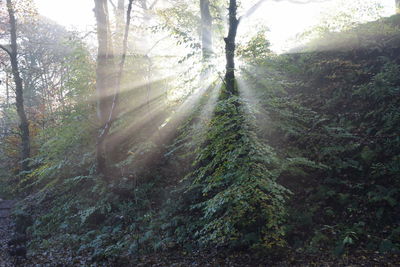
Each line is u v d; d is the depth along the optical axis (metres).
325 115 9.47
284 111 7.81
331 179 7.51
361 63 10.84
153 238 8.00
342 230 6.42
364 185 7.09
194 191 8.69
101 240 8.24
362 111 9.12
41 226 10.70
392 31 11.36
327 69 11.16
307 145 8.71
